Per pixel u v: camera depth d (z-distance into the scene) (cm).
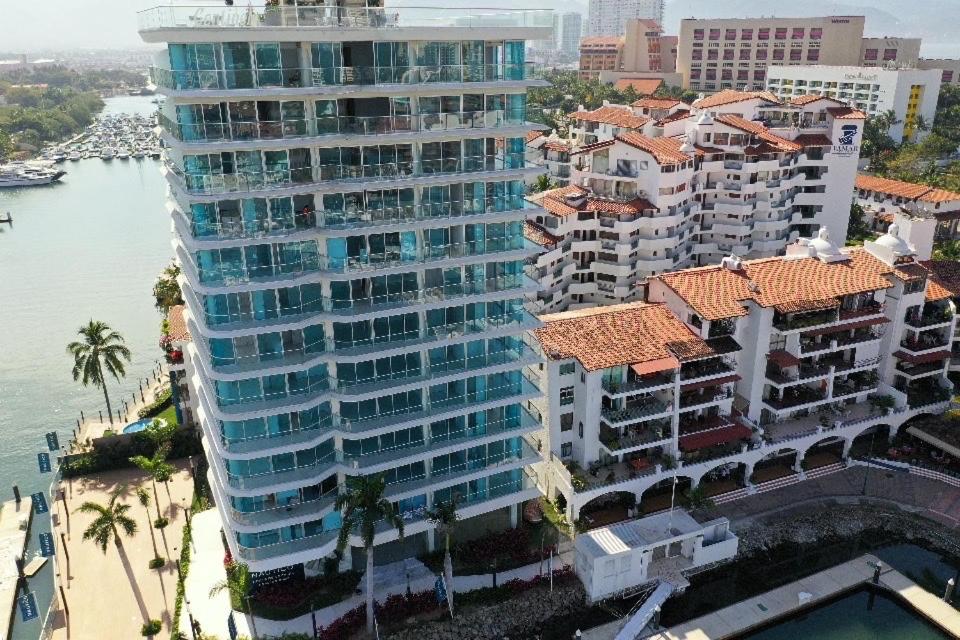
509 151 5331
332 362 5381
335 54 4681
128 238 16100
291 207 4919
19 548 6581
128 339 11138
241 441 5288
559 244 9444
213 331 4931
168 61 4472
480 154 5253
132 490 7288
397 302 5356
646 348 6625
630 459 6894
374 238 5166
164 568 6209
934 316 7825
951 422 7644
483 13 4888
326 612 5647
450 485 5950
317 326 5281
